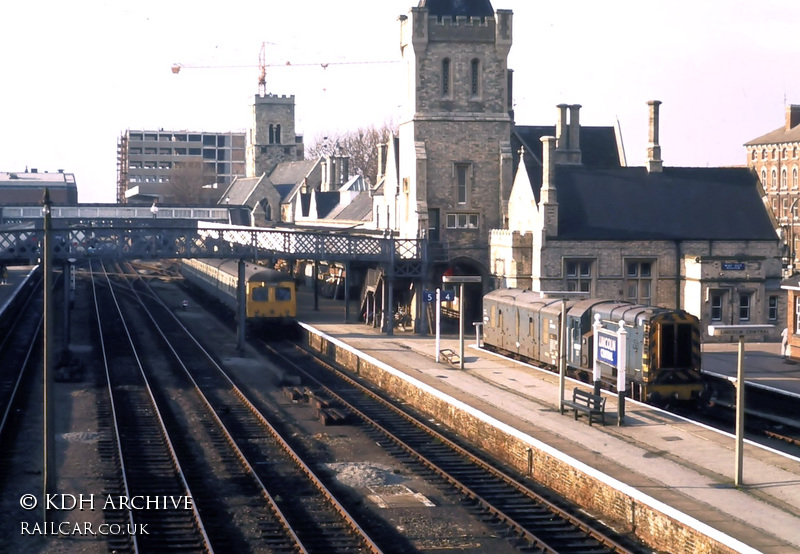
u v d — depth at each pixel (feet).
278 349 290.97
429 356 243.40
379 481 142.20
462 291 221.46
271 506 128.47
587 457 135.54
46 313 127.34
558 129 338.34
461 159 303.07
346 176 631.97
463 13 305.53
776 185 601.62
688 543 105.81
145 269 603.67
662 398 184.65
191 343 296.71
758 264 262.26
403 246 293.02
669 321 183.93
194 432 176.35
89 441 167.22
